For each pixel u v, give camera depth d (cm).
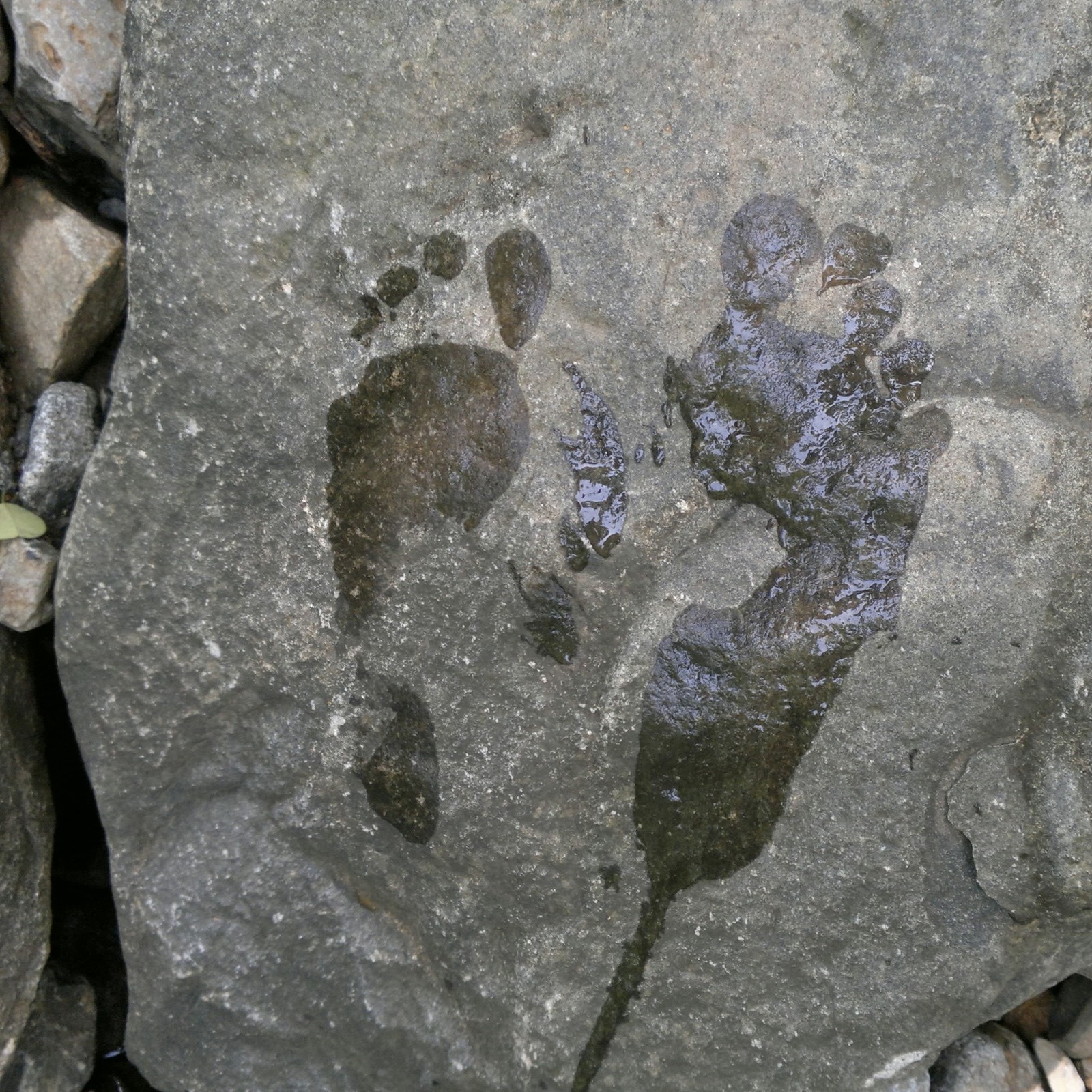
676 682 52
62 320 64
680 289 51
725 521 52
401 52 52
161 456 55
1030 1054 63
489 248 52
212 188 53
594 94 52
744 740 52
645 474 52
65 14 61
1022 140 50
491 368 52
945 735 51
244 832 57
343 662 55
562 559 52
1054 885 52
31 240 64
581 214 52
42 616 61
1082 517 50
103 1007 64
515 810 54
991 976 53
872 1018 54
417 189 53
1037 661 51
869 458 51
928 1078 56
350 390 54
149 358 55
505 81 52
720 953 54
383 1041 56
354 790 56
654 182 51
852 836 52
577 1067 55
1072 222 50
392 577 54
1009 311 50
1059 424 50
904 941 53
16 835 60
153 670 56
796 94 51
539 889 55
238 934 56
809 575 51
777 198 51
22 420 65
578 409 52
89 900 66
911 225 51
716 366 52
